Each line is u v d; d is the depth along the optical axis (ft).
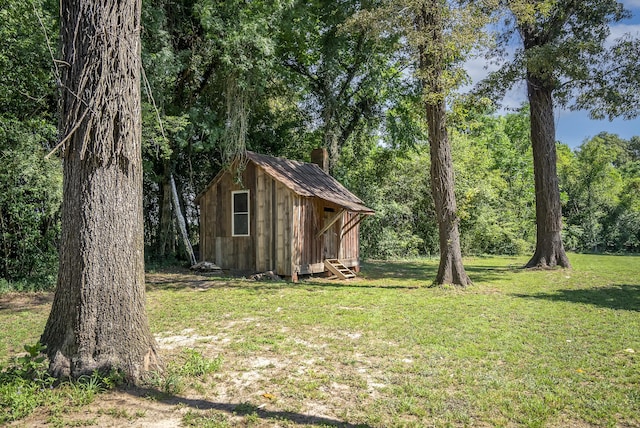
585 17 54.03
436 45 36.04
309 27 61.21
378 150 86.99
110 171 15.42
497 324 24.20
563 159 119.24
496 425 11.91
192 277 47.83
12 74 37.24
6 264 38.88
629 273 52.06
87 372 14.29
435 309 28.66
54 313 15.21
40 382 13.76
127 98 15.96
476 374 15.99
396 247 82.48
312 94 76.43
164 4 50.11
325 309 28.66
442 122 39.11
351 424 11.94
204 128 53.11
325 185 54.85
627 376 15.83
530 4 39.11
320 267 51.55
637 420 12.26
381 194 80.89
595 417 12.41
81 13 15.47
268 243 49.11
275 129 74.84
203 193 54.49
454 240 39.83
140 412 12.50
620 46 50.96
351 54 73.26
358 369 16.69
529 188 107.14
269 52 49.24
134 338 15.15
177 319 25.62
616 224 111.65
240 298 33.27
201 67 53.67
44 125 39.11
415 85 74.18
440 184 39.73
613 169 127.95
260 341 20.58
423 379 15.49
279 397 13.92
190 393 14.16
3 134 36.01
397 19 36.96
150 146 51.85
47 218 40.01
